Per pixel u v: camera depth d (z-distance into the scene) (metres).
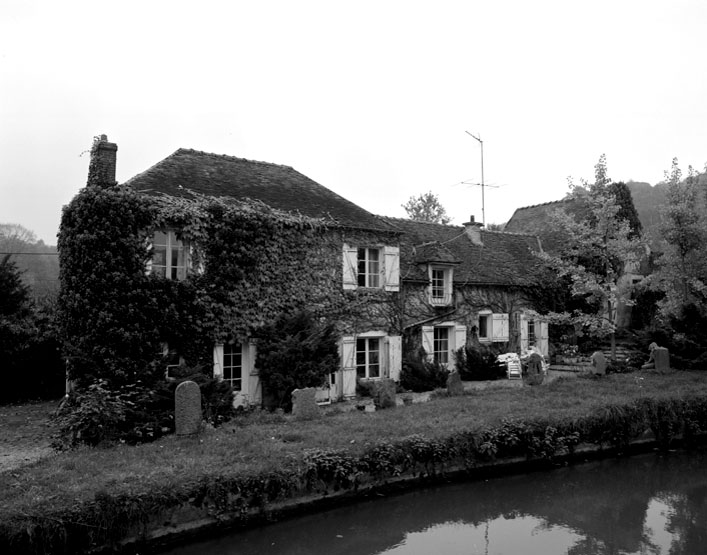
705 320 19.61
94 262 12.72
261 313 15.38
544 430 11.78
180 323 13.78
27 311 18.88
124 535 7.44
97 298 12.63
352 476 9.47
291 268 16.06
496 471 11.27
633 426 13.05
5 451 11.08
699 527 9.22
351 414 12.98
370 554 8.27
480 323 22.28
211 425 11.55
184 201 14.34
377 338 18.45
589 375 18.06
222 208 14.80
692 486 11.34
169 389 11.70
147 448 9.73
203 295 14.20
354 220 17.78
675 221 20.42
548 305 24.02
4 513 6.77
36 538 6.75
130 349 12.73
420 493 10.26
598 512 9.97
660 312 22.14
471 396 14.94
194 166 16.70
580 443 12.40
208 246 14.50
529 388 16.03
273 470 8.71
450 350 20.75
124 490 7.54
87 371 12.20
